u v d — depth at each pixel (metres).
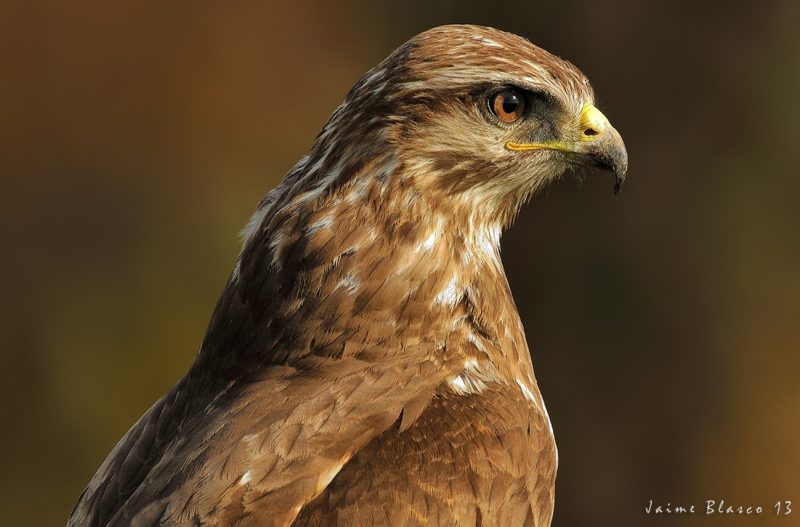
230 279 7.59
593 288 16.28
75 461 16.09
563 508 16.19
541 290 16.33
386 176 7.43
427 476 6.79
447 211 7.60
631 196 16.34
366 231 7.36
